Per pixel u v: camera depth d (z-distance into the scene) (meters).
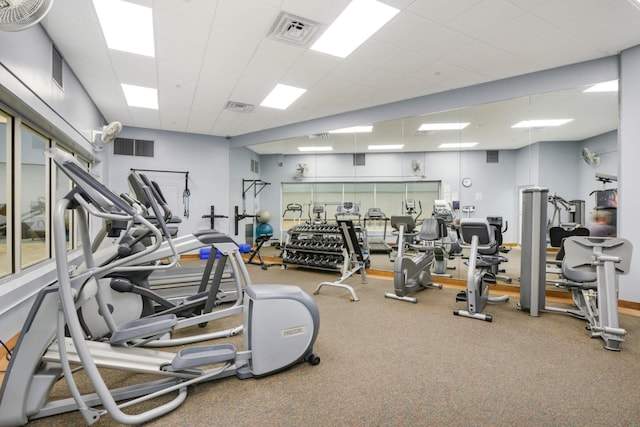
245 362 2.14
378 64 4.11
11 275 2.99
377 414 1.71
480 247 3.53
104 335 2.45
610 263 2.60
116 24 3.21
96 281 1.85
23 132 3.76
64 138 4.19
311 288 4.57
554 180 4.43
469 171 5.26
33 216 4.18
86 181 1.56
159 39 3.48
